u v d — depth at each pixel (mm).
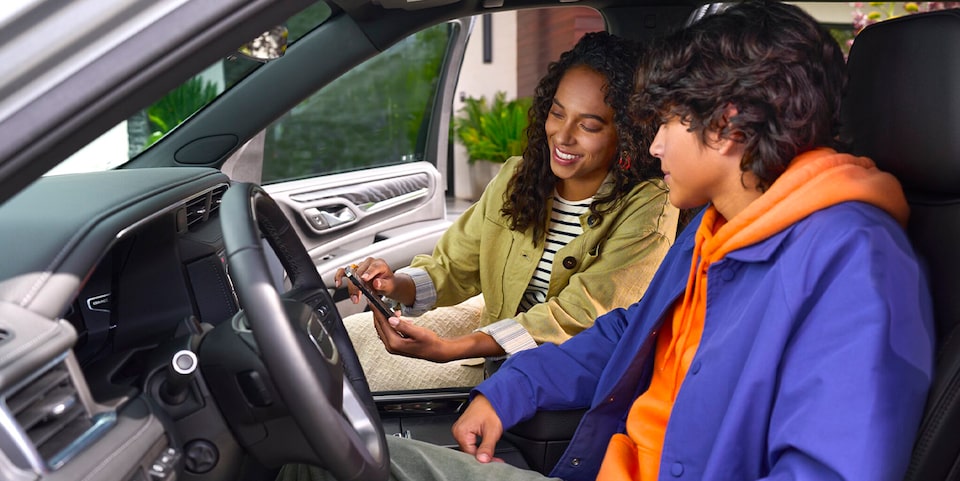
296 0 788
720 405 1119
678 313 1289
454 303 2086
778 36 1061
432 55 4961
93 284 1248
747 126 1066
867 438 931
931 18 1219
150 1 742
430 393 1764
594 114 1758
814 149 1104
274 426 1084
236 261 971
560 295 1815
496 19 9477
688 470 1154
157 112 2484
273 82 1926
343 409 1161
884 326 961
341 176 3039
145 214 1145
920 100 1231
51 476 814
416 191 3254
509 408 1492
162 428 1021
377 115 4906
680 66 1103
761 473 1075
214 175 1526
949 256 1192
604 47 1758
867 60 1319
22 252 944
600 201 1841
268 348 951
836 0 2072
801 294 1024
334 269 2941
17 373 787
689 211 1955
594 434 1449
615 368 1434
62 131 733
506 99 9680
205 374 1076
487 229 1982
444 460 1361
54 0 721
